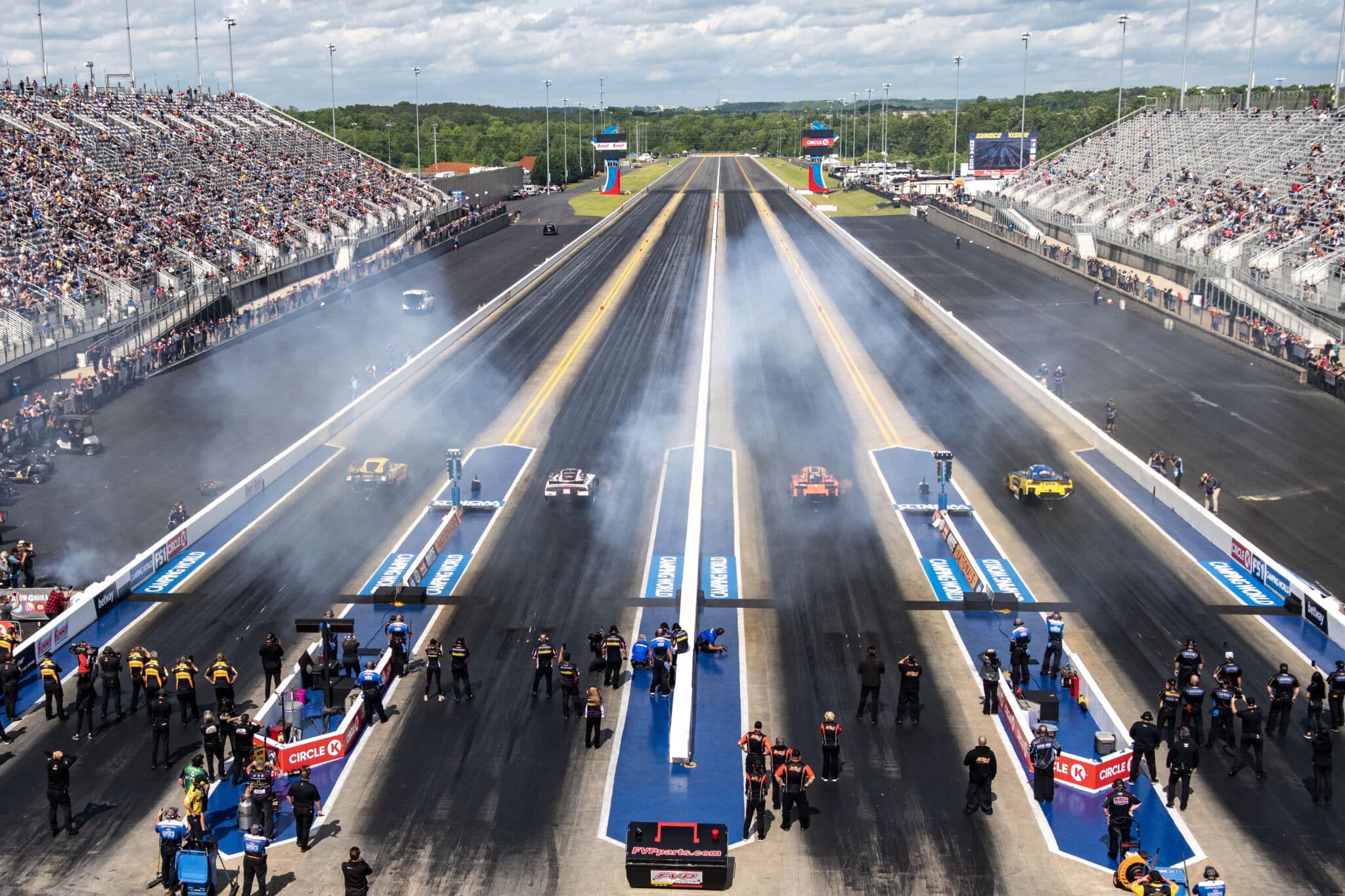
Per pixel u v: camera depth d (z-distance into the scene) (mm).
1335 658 32781
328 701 29516
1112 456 50812
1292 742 28344
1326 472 48312
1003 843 24406
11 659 29812
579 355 72375
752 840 24547
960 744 28344
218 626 35469
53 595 36031
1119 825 23391
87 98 119938
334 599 37312
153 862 24000
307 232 106188
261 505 46625
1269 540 41281
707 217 151750
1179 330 76500
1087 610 36000
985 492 47156
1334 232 78062
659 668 30781
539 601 37031
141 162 105188
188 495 47406
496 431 56656
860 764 27438
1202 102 136125
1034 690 30359
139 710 30562
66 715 30281
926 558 40281
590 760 27703
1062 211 121875
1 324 63125
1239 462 49875
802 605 36594
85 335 66938
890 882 23125
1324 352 63656
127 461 51969
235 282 85312
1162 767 27344
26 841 24672
